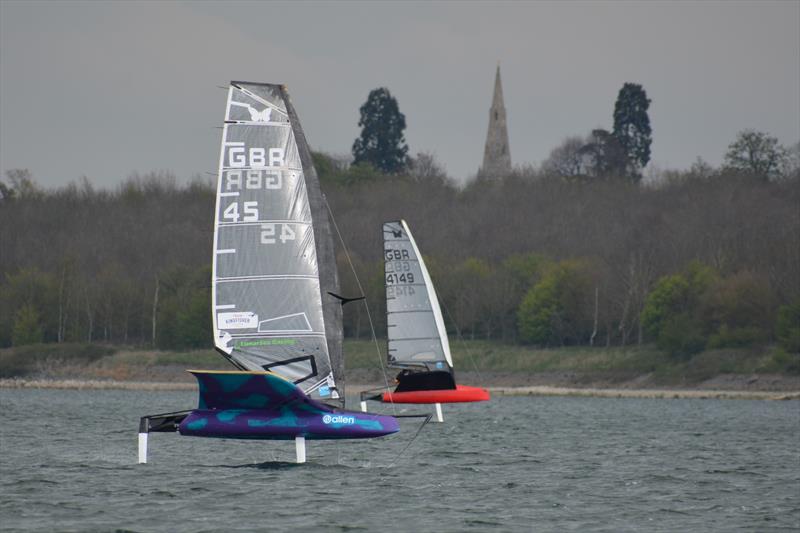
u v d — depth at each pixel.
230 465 123.62
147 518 91.38
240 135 115.69
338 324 120.69
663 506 102.50
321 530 88.12
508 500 103.81
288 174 116.31
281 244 115.25
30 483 108.75
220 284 114.25
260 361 114.00
